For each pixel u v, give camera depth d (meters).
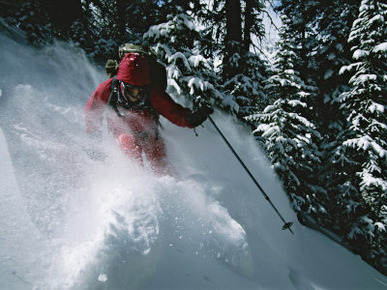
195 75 5.69
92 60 8.91
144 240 1.46
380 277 4.48
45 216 1.56
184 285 1.46
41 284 1.15
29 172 1.91
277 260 2.48
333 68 10.13
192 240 1.85
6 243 1.30
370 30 8.59
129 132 2.45
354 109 9.21
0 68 5.70
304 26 10.98
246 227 2.58
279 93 8.10
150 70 2.49
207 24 9.99
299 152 8.26
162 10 7.50
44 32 8.63
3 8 8.46
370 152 8.55
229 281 1.69
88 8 12.73
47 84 5.86
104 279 1.24
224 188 2.68
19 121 2.64
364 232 8.92
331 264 3.66
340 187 9.45
